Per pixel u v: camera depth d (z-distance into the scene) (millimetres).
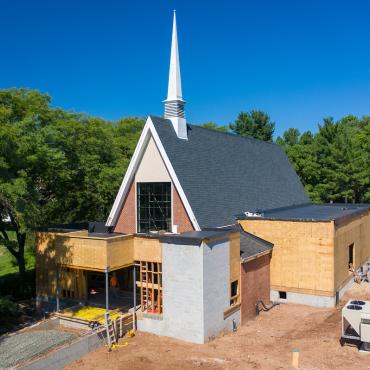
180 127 27250
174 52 27266
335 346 18578
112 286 27266
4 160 24016
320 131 54094
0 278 35188
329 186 50312
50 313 25109
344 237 27203
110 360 18047
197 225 23453
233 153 32625
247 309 23078
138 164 26188
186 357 18031
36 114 28828
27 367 16125
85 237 21969
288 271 25938
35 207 26719
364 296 26562
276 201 33656
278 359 17531
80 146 35344
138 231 26266
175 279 20281
